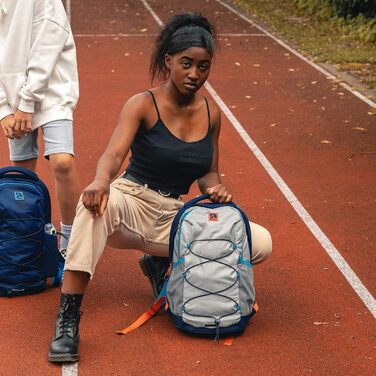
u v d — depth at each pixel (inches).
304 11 944.9
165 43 223.6
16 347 219.1
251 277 222.4
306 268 276.8
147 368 210.1
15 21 245.3
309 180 378.3
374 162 408.8
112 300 247.6
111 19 911.7
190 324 219.9
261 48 737.0
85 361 212.8
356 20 812.6
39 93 245.3
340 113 508.4
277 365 213.0
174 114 227.5
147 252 237.6
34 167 265.6
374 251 293.6
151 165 228.8
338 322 238.2
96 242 213.5
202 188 237.5
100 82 580.7
